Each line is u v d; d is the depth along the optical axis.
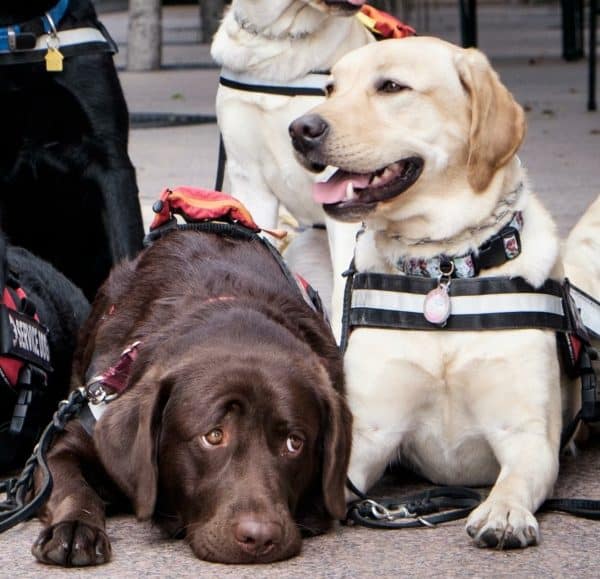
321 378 4.58
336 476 4.55
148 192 11.45
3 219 6.90
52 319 5.92
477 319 4.97
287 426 4.34
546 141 14.88
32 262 6.29
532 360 4.97
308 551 4.50
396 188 5.05
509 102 5.07
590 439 6.08
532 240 5.08
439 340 5.02
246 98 6.89
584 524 4.77
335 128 4.98
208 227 5.58
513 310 4.98
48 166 6.78
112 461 4.41
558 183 12.06
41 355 5.46
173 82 22.48
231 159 7.24
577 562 4.35
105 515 4.80
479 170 5.00
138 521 4.66
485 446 5.18
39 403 5.54
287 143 6.89
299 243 7.55
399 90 5.04
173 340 4.66
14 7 6.56
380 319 5.07
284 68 6.76
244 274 5.20
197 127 16.56
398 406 5.11
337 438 4.53
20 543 4.64
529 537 4.48
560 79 21.84
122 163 6.87
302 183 6.97
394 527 4.77
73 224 7.00
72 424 4.87
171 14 48.22
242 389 4.32
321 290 7.22
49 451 4.85
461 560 4.39
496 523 4.47
